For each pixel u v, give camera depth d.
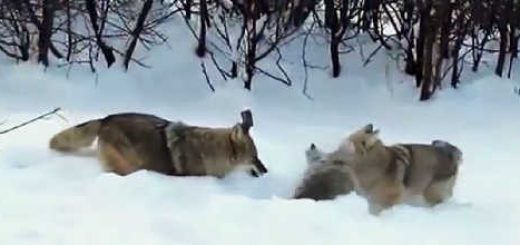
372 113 14.52
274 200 8.40
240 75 15.01
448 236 7.87
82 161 9.87
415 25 15.80
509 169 11.20
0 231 7.30
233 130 9.78
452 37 15.31
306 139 12.06
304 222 7.79
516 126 13.93
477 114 14.45
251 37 14.78
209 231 7.53
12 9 14.42
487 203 9.36
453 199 9.62
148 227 7.54
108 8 14.82
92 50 14.98
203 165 9.73
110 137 9.71
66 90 13.97
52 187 8.71
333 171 8.87
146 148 9.71
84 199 8.29
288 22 15.08
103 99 13.96
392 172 9.01
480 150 12.31
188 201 8.33
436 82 14.94
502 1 15.26
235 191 9.34
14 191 8.52
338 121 13.84
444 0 14.59
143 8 14.73
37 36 14.80
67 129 10.10
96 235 7.32
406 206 9.06
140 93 14.42
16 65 14.44
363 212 8.21
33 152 10.09
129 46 14.82
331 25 15.33
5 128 11.12
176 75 14.90
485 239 7.88
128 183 8.73
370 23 16.16
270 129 12.66
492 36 16.33
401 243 7.57
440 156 9.41
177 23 15.88
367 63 15.77
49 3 14.34
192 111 13.88
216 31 15.62
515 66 16.20
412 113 14.52
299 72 15.40
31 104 13.12
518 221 8.54
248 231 7.58
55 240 7.17
